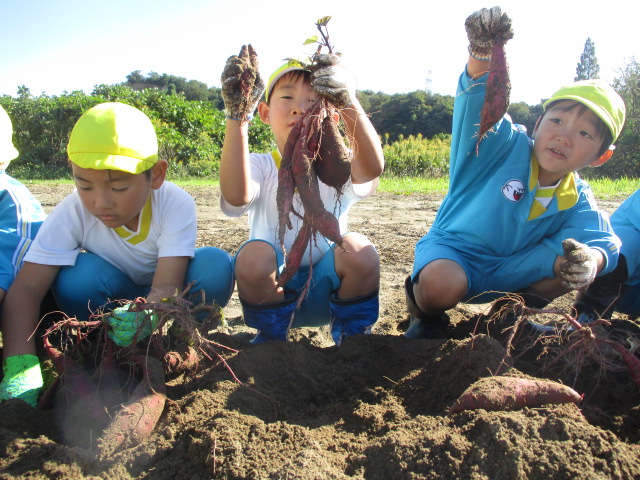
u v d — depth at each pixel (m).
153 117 20.45
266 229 2.85
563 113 2.63
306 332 3.29
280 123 2.58
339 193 2.21
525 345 2.56
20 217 2.61
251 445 1.72
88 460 1.70
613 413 1.95
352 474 1.59
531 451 1.53
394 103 50.69
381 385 2.31
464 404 1.77
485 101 2.35
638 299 3.18
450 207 3.11
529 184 2.82
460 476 1.51
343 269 2.67
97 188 2.22
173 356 2.26
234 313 3.63
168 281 2.49
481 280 2.98
